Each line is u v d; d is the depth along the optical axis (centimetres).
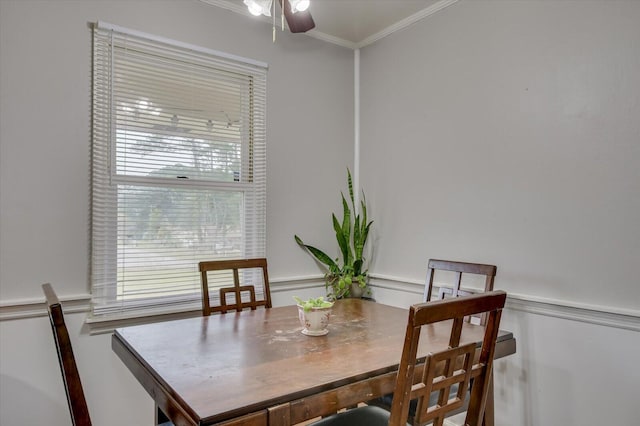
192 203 242
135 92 221
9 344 183
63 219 199
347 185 311
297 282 282
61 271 197
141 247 223
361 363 124
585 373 180
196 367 121
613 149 174
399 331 162
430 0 250
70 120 201
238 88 260
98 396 204
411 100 272
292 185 282
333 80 305
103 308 208
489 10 225
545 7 199
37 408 188
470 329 165
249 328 166
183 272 238
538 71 202
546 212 197
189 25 238
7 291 184
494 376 213
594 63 181
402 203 277
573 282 185
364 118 311
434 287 250
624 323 168
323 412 107
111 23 212
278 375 114
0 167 184
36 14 194
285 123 280
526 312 202
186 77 239
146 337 152
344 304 217
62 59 199
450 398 157
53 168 197
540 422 195
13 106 188
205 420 89
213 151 249
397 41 283
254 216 265
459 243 238
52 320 96
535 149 202
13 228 187
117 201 215
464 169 237
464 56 238
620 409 169
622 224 171
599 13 179
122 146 217
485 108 226
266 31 271
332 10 262
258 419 96
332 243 302
